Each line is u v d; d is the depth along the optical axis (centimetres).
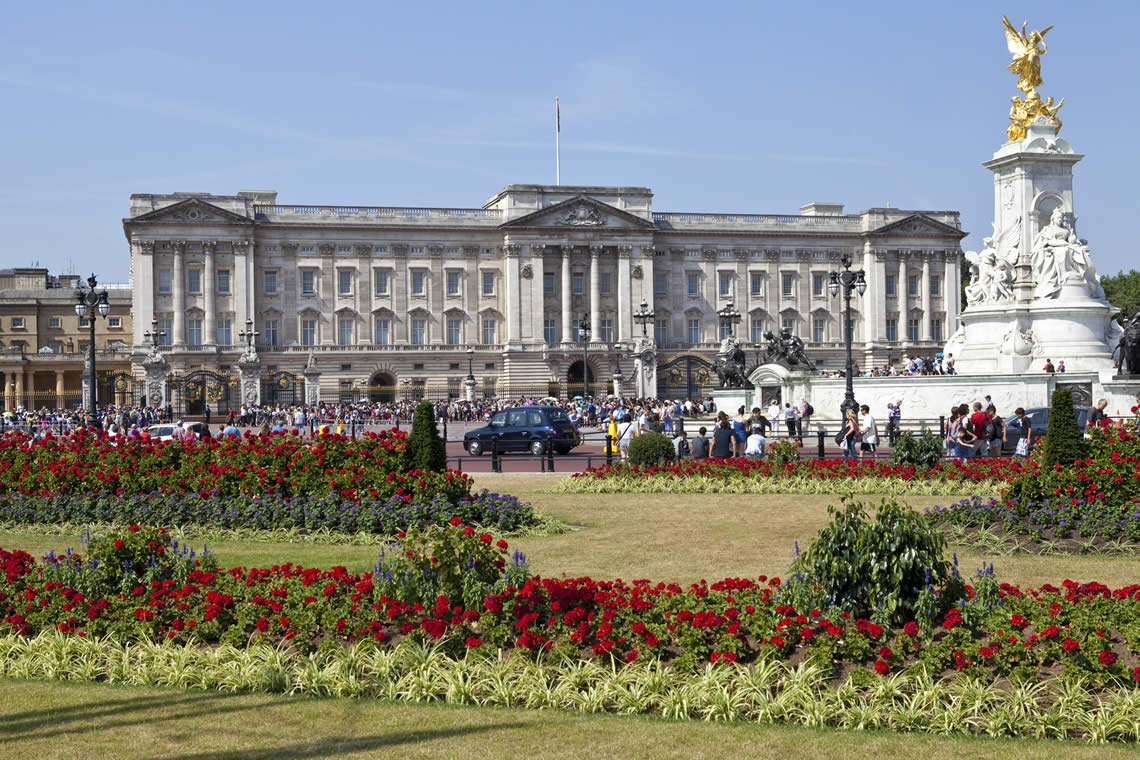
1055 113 6512
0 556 2091
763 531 2945
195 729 1468
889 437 5697
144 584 1948
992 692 1500
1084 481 2706
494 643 1698
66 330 18050
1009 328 6391
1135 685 1508
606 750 1384
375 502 3048
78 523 3222
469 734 1443
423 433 3266
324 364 14950
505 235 15362
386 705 1574
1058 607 1691
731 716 1503
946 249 16575
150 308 14288
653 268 15812
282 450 3300
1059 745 1402
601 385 15362
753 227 16300
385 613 1778
